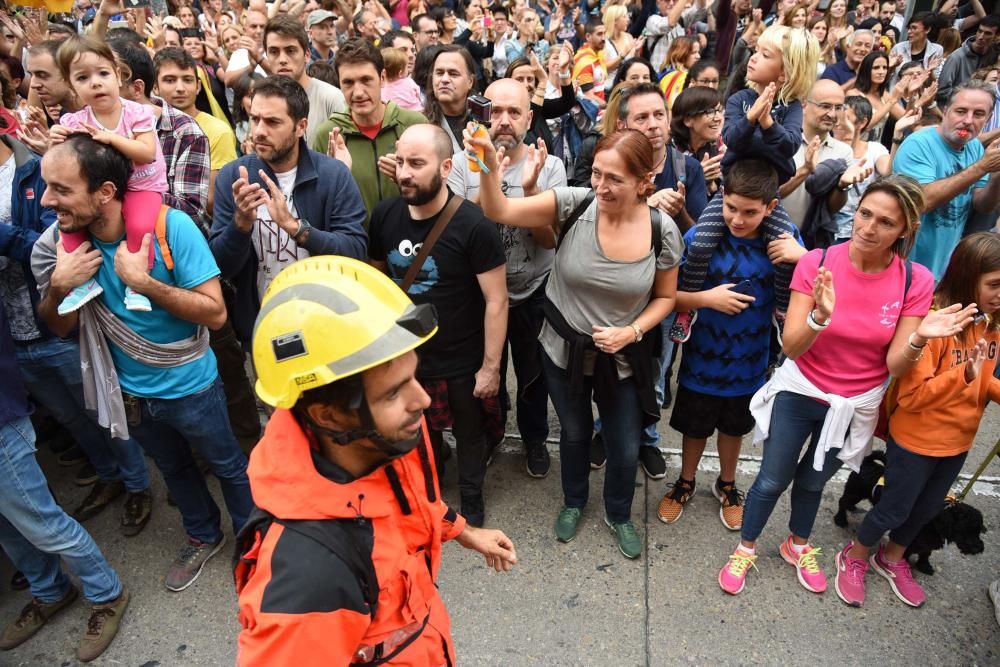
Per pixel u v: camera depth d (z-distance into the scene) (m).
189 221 2.24
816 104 3.34
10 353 2.13
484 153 2.28
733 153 2.82
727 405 2.80
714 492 3.18
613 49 6.68
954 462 2.37
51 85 3.03
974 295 2.13
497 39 7.81
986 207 3.65
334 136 3.05
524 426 3.28
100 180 2.00
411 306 1.11
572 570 2.76
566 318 2.50
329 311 1.02
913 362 2.16
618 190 2.17
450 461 3.45
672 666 2.36
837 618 2.54
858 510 3.07
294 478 1.09
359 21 6.59
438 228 2.53
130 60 2.96
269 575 1.04
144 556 2.88
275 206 2.35
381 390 1.05
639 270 2.34
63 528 2.30
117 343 2.25
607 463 2.72
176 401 2.37
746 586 2.68
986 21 6.51
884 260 2.22
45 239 2.20
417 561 1.29
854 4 10.27
